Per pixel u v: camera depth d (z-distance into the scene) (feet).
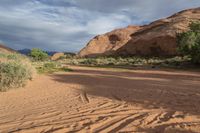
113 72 82.28
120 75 70.38
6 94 38.58
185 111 22.63
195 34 110.83
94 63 151.43
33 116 22.85
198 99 28.96
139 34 225.56
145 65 123.13
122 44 220.84
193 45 106.73
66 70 85.35
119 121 19.79
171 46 156.66
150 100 29.07
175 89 39.17
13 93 39.29
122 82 51.42
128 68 107.45
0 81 42.39
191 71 89.66
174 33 157.58
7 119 22.29
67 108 25.99
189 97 30.66
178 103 26.73
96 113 23.06
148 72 83.15
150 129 17.34
